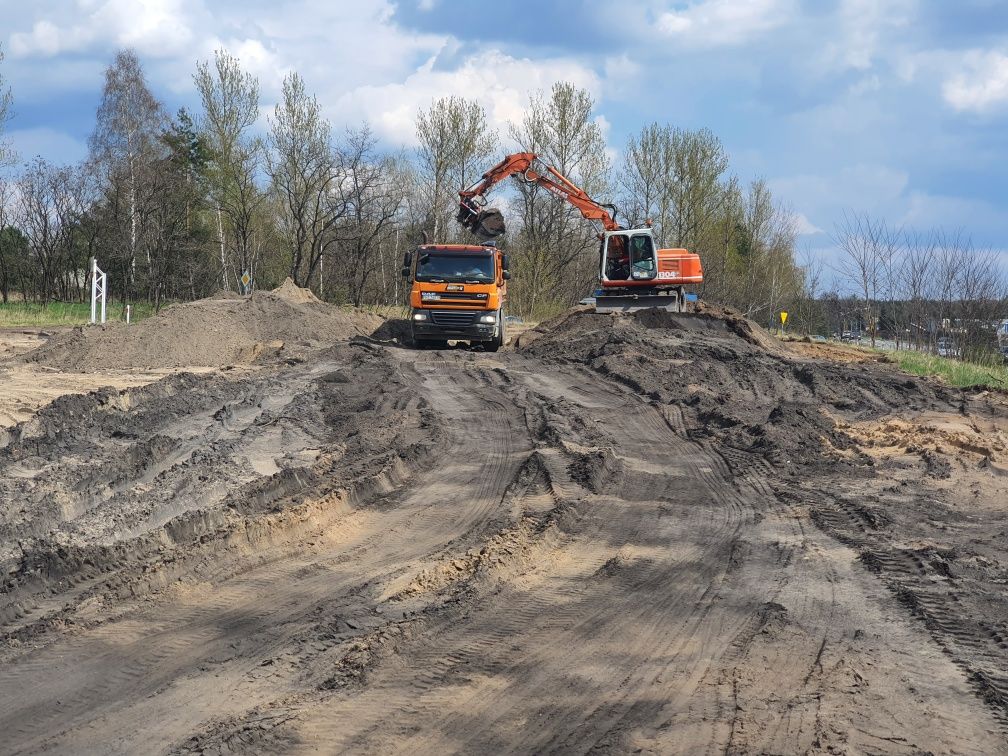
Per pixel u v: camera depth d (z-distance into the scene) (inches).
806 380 805.2
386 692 208.1
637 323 1106.7
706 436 569.6
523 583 293.6
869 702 203.6
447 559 313.4
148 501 379.9
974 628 254.1
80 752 180.5
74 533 334.6
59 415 570.3
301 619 258.5
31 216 2166.6
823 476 466.6
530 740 184.5
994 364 1079.6
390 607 267.4
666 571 308.3
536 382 787.4
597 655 231.9
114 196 2081.7
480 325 1053.2
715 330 1124.5
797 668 223.5
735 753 177.6
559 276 2247.8
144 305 2075.5
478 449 517.0
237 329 1085.1
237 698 205.5
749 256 2581.2
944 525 376.8
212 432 546.9
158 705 202.4
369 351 973.8
